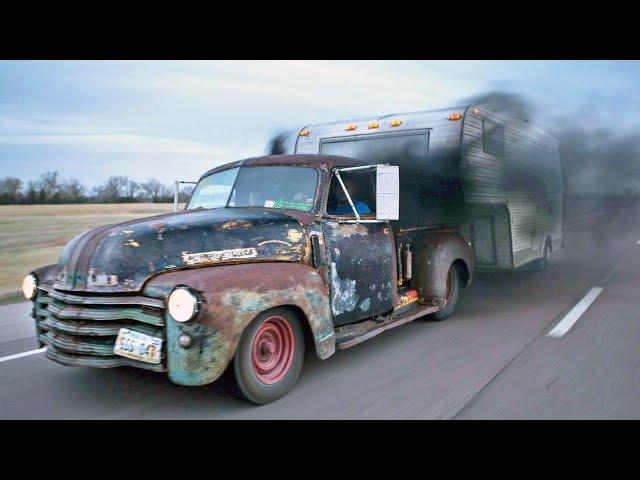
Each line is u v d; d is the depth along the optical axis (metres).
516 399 3.90
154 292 3.52
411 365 4.77
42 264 8.96
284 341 4.07
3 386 4.33
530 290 8.59
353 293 4.79
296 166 4.96
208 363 3.41
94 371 4.68
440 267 6.16
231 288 3.54
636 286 8.70
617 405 3.75
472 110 7.45
